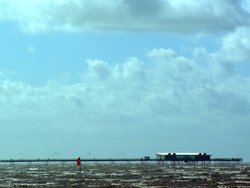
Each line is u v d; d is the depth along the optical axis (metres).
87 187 160.12
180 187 157.75
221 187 155.62
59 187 160.25
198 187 156.50
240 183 170.75
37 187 160.50
